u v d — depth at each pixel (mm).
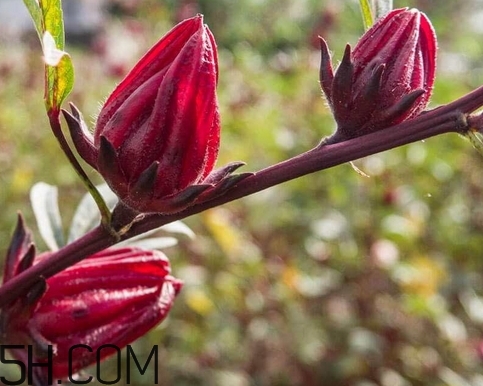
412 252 1130
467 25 2301
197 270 951
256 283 1014
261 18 2648
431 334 1021
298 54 1935
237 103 1442
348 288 1054
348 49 329
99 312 363
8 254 370
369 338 973
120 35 2084
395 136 326
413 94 325
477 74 1970
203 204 329
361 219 1129
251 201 1129
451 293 1071
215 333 956
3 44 2055
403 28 332
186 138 319
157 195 322
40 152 1229
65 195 1153
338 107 331
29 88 1521
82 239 340
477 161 1279
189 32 324
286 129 1338
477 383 963
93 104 1453
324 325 999
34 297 348
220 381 912
